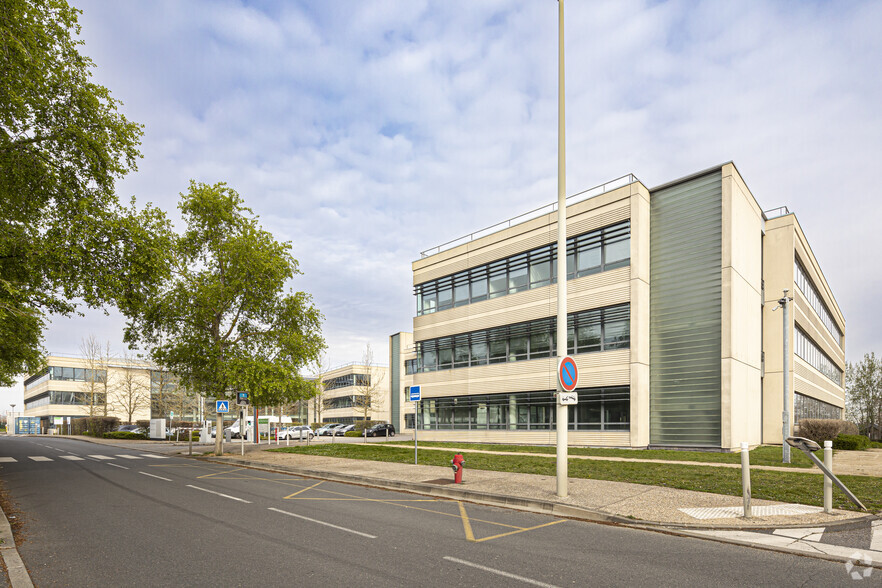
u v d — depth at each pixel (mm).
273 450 26172
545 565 6488
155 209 20500
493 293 33219
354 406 66500
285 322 27016
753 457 19141
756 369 25891
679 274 24875
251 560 6684
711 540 7816
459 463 13180
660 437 24641
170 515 9781
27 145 14555
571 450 23297
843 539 7637
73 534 8219
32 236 15500
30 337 20453
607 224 26734
